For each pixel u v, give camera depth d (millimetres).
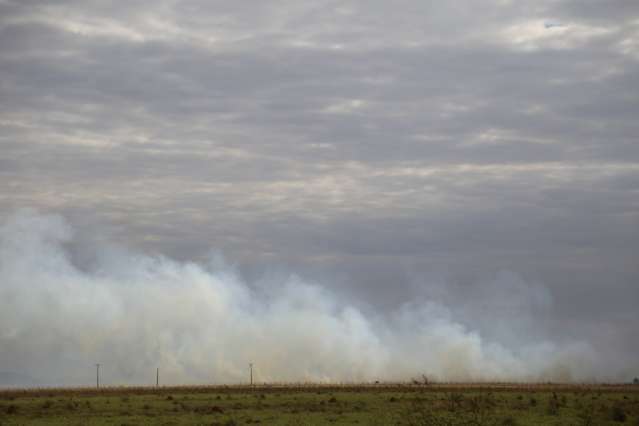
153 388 170250
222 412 81000
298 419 70938
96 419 73875
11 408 84875
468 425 63125
